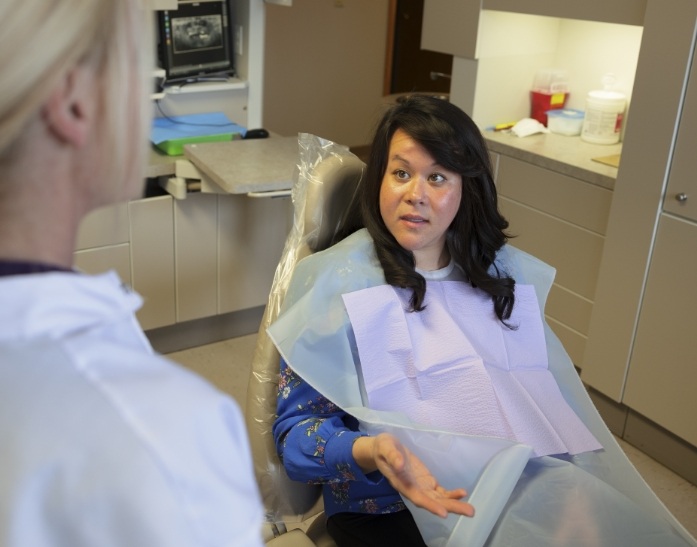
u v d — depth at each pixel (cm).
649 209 226
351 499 131
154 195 274
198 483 47
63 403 46
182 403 49
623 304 240
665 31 212
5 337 47
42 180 50
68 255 53
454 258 142
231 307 289
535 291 149
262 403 136
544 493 123
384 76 542
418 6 537
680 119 214
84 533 45
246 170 238
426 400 131
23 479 44
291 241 146
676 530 126
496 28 281
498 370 139
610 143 278
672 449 241
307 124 522
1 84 46
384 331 131
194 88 285
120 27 51
